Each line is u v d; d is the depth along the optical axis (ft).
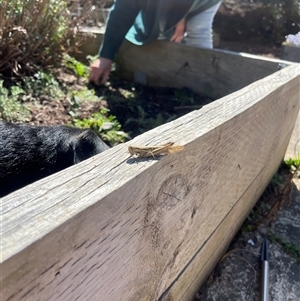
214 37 22.07
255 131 5.82
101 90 10.19
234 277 6.37
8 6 9.12
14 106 8.05
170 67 10.69
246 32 24.61
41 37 9.77
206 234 5.07
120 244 2.96
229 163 5.06
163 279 4.06
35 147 5.75
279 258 6.91
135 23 10.85
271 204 8.15
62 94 9.37
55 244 2.27
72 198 2.54
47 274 2.28
